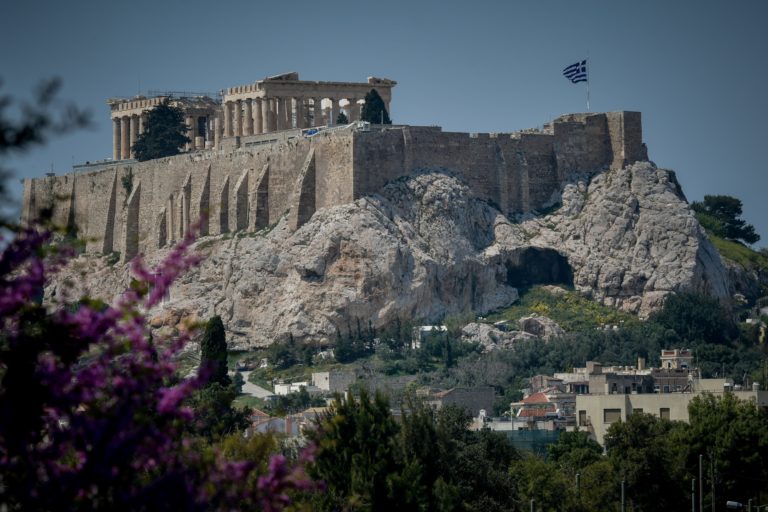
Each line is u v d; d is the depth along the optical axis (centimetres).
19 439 9512
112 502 9631
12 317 9731
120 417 9644
